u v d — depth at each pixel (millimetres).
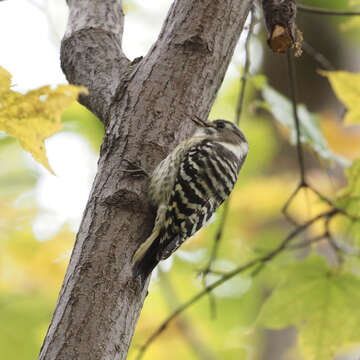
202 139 10000
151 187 7496
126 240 7000
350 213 10352
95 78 9109
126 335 6559
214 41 8180
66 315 6418
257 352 16688
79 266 6746
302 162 10359
